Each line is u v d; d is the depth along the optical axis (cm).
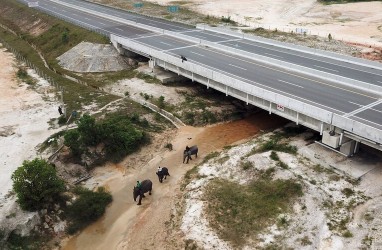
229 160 4059
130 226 3419
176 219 3403
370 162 3731
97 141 4291
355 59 5519
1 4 11944
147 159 4347
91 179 4019
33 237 3203
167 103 5397
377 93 4331
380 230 2981
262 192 3512
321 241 2962
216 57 5838
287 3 12600
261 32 8381
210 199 3525
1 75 6712
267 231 3095
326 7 11744
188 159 4278
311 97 4250
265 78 4881
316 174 3631
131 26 8212
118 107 5228
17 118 5072
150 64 6309
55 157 4084
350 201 3306
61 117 4934
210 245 3028
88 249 3189
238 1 12962
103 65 6725
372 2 12088
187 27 8219
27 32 9312
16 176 3278
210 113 5188
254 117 5272
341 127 3609
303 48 6175
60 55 7506
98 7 11062
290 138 4350
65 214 3444
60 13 9775
